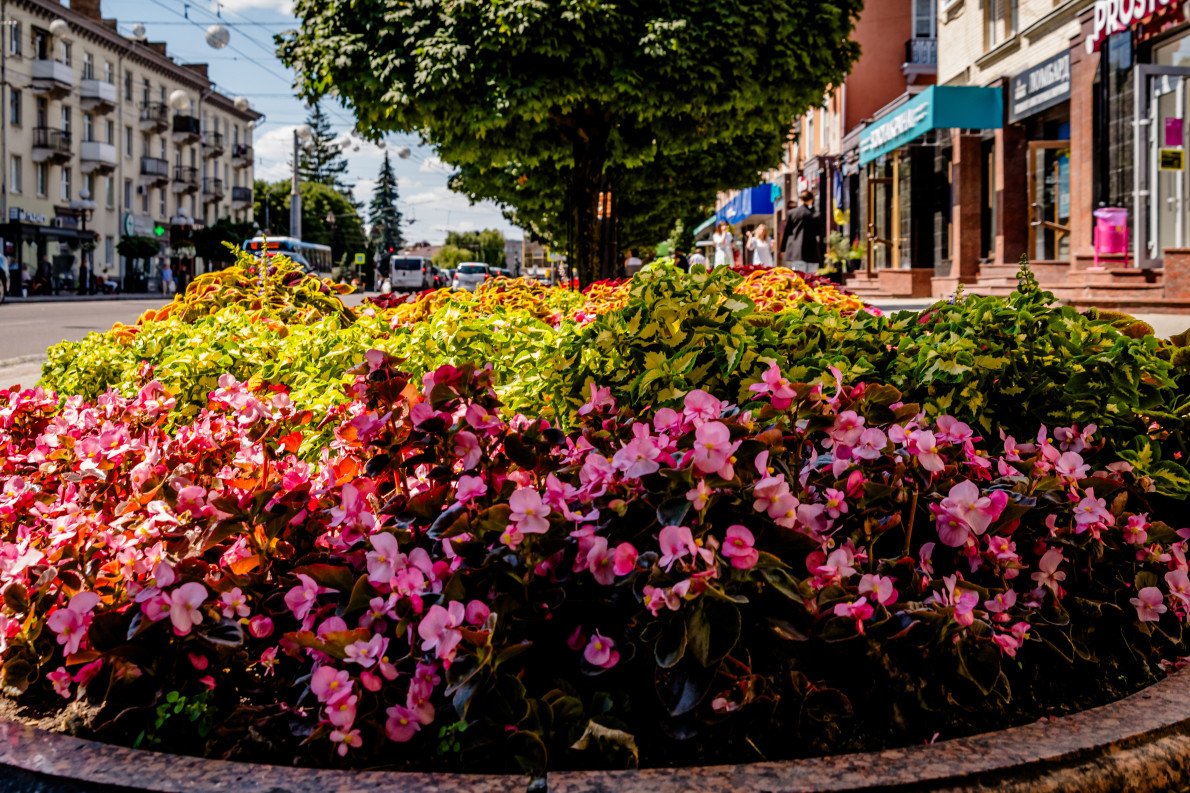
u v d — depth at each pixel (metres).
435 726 2.54
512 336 4.76
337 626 2.58
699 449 2.54
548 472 2.94
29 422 4.23
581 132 16.02
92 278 54.47
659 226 32.47
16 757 2.43
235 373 5.14
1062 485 3.11
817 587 2.61
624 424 3.21
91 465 3.39
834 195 35.16
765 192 34.31
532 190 25.14
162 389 4.03
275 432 3.42
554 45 13.27
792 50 14.41
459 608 2.43
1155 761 2.43
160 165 67.62
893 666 2.62
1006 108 20.72
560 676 2.67
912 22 32.94
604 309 5.73
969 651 2.65
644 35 13.69
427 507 2.85
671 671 2.47
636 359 3.69
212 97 76.44
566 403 3.81
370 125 15.12
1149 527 3.23
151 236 67.94
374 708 2.48
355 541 2.81
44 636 2.89
